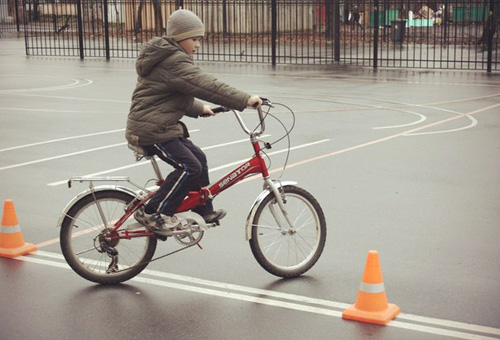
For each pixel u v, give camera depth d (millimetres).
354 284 6145
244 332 5258
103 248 6133
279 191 6254
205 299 5871
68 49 32375
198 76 5824
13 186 9531
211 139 12594
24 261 6750
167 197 6000
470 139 12422
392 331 5223
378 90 19281
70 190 9328
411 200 8664
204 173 6184
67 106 16844
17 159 11164
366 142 12188
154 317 5543
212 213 6301
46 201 8812
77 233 7199
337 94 18484
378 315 5367
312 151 11484
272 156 11133
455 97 17766
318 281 6215
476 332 5188
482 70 24328
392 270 6410
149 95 5953
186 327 5359
